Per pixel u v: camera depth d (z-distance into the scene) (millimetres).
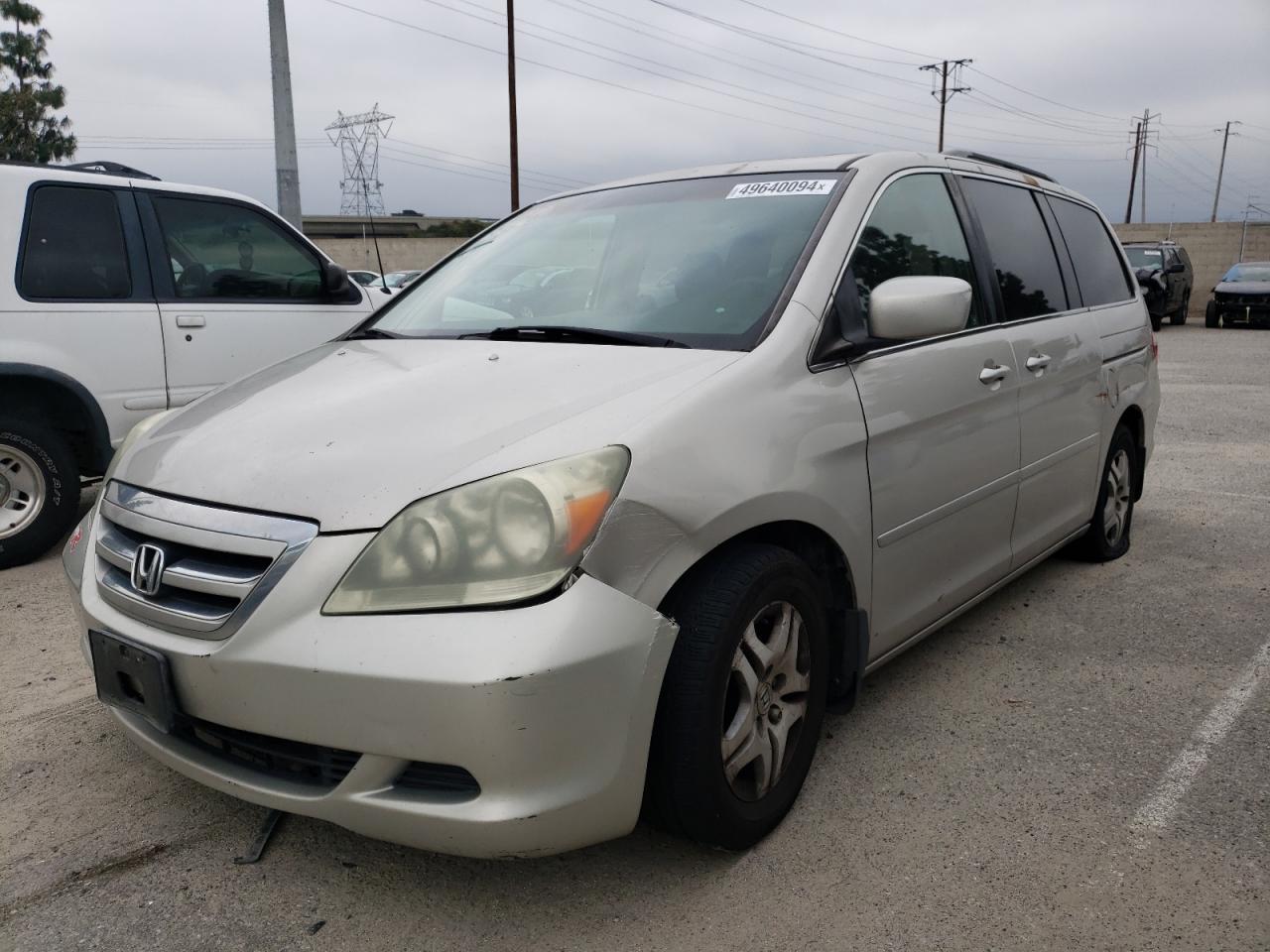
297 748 2066
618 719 1986
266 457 2252
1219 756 2854
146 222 5176
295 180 13633
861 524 2623
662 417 2189
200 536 2133
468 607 1906
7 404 4781
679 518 2096
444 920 2188
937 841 2447
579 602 1933
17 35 27500
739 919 2172
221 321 5383
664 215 3197
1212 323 20953
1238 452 7430
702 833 2242
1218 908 2176
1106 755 2871
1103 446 4277
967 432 3102
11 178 4738
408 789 1988
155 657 2125
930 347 2992
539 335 2826
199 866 2395
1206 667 3477
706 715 2141
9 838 2521
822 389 2549
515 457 2047
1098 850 2402
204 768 2178
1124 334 4504
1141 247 21422
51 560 4895
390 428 2268
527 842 1935
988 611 4059
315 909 2230
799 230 2863
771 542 2490
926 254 3180
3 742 3033
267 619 1997
